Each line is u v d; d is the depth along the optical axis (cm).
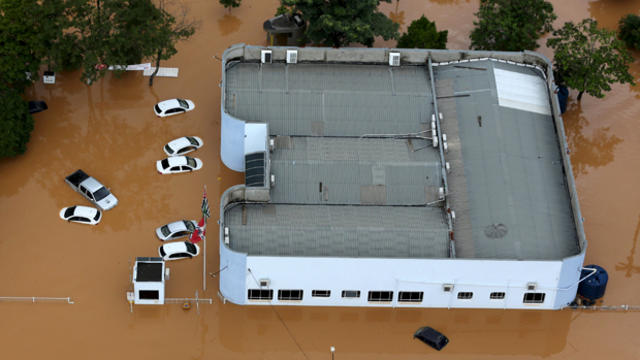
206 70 13112
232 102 11381
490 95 11644
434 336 9888
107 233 10831
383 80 11819
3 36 11481
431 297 10119
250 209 10325
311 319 10106
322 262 9681
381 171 10812
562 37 12962
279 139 11175
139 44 12100
